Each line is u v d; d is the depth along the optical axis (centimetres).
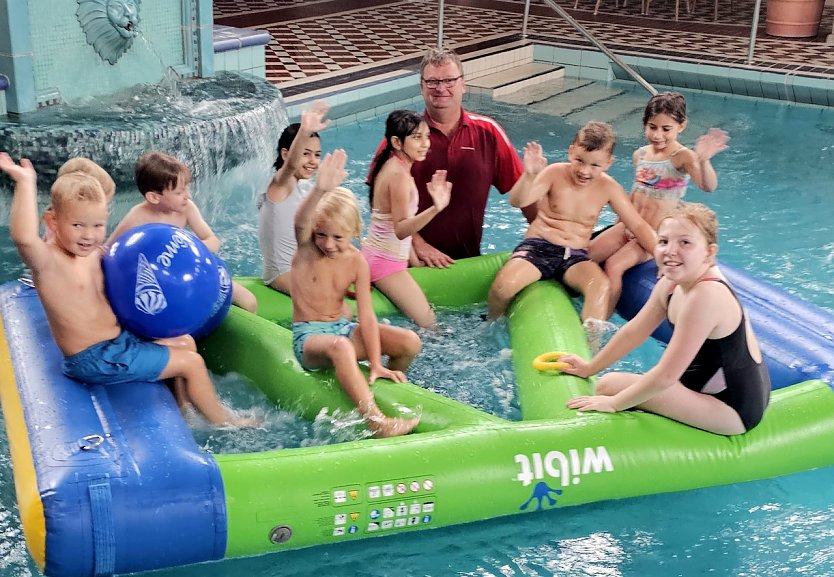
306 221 348
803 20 1062
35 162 521
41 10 557
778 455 339
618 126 783
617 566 297
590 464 320
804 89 871
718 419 331
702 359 325
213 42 688
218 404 348
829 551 305
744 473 336
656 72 940
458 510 308
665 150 456
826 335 392
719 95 914
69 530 269
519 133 755
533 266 436
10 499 315
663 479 328
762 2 1297
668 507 325
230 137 586
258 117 613
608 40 1023
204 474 286
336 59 903
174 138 550
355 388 340
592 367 359
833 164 696
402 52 946
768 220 581
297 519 290
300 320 361
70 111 568
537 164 427
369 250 433
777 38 1066
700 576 293
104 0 586
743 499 330
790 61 941
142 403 317
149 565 281
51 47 569
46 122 538
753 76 891
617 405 334
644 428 330
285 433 347
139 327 333
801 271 507
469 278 458
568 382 357
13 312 373
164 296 329
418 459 305
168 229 342
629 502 327
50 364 334
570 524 315
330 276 354
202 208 573
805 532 314
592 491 322
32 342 349
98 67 598
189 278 335
